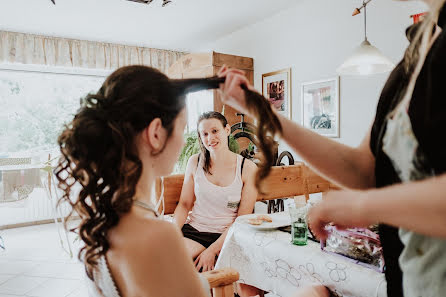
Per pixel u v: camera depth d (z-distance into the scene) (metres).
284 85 3.87
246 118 4.48
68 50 4.76
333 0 3.23
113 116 0.54
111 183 0.53
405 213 0.35
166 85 0.59
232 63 4.19
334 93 3.25
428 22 0.47
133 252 0.52
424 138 0.44
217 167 1.94
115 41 5.06
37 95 4.80
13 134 4.66
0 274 2.83
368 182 0.71
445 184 0.33
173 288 0.54
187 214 2.02
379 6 2.82
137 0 3.45
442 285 0.44
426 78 0.44
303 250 1.07
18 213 4.47
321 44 3.38
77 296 2.43
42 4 3.56
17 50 4.45
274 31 3.99
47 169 3.36
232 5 3.66
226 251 1.38
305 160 0.71
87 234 0.55
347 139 3.15
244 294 1.58
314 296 0.69
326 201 0.44
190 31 4.61
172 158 0.62
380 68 2.36
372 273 0.88
